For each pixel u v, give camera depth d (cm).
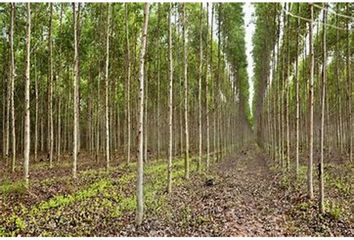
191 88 3462
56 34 2548
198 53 2727
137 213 1002
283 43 2295
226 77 4159
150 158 2986
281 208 1267
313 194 1416
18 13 2192
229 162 3052
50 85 2188
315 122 3528
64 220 1027
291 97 3569
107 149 2005
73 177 1736
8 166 2302
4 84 2528
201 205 1264
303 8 1727
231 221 1079
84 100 3997
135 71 2730
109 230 948
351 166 2162
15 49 2384
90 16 2389
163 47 2736
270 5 2392
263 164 2958
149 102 3572
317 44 2164
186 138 1845
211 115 4009
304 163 2541
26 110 1427
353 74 3056
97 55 2550
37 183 1591
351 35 2416
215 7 2595
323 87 1173
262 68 3925
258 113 5650
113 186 1572
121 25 2402
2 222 1006
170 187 1455
